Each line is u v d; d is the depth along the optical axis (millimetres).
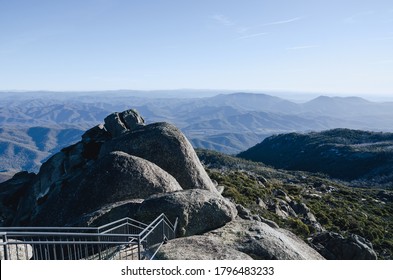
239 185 64125
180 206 23734
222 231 23219
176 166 35062
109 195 27953
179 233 22938
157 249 19531
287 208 56406
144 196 28312
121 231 23016
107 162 30375
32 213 38500
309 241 34250
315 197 80375
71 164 42500
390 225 72938
